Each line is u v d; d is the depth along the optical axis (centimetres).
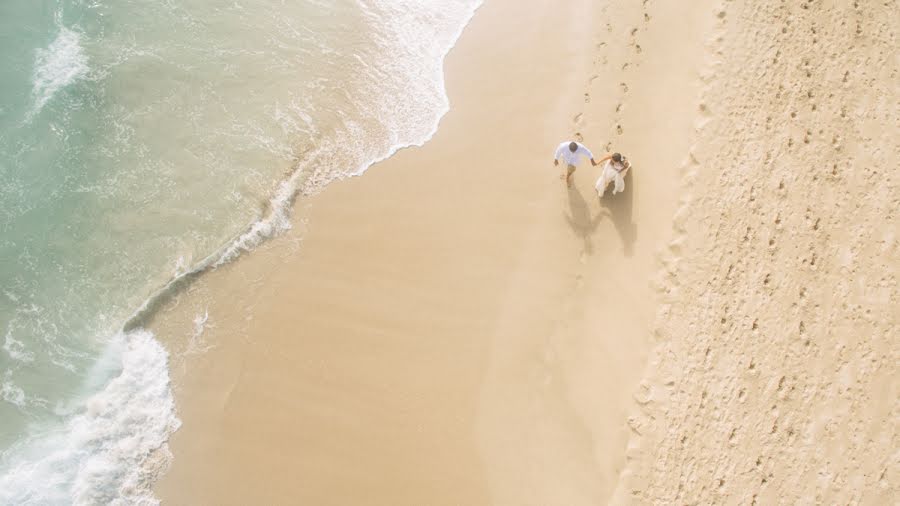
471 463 791
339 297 904
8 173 984
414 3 1249
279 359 854
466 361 859
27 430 789
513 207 973
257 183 996
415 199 989
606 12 1139
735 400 780
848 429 757
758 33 1012
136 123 1045
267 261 931
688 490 740
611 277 891
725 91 965
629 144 982
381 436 805
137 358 845
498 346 867
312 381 840
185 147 1027
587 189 962
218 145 1032
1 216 948
